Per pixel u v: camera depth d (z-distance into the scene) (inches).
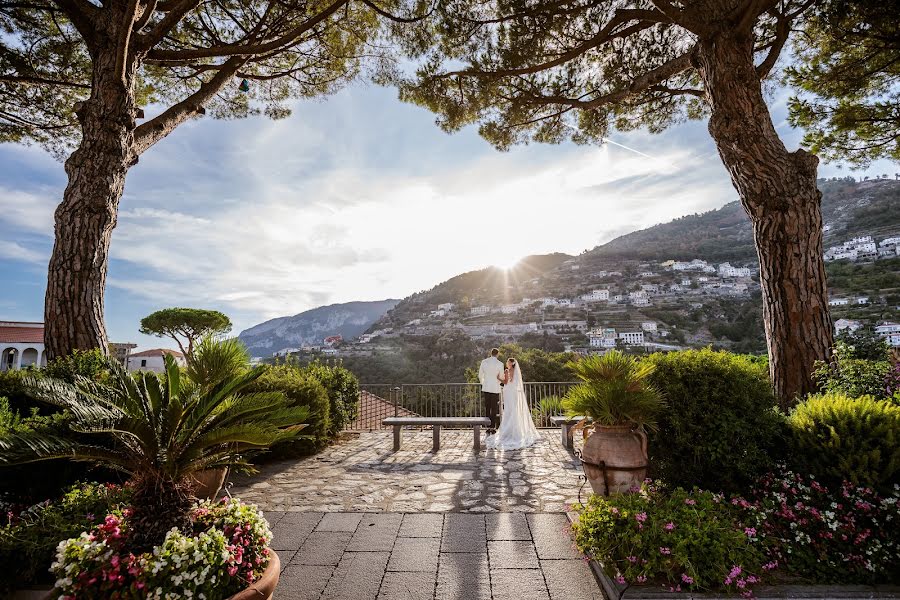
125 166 259.4
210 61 372.5
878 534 114.8
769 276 222.5
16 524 118.6
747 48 233.0
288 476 234.2
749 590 103.9
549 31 321.4
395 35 348.8
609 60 361.4
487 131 408.5
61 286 233.9
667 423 155.5
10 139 406.3
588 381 171.3
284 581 121.2
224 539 91.0
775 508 127.0
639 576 108.3
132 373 123.3
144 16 257.8
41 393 98.7
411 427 415.8
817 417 136.7
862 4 264.4
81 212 239.9
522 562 131.0
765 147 224.5
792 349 213.6
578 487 209.6
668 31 340.5
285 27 340.5
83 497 128.6
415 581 120.6
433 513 174.1
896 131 327.0
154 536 92.8
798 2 285.7
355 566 129.7
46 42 342.6
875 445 124.6
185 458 99.2
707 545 110.7
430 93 366.3
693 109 404.8
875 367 176.2
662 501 132.5
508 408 331.6
